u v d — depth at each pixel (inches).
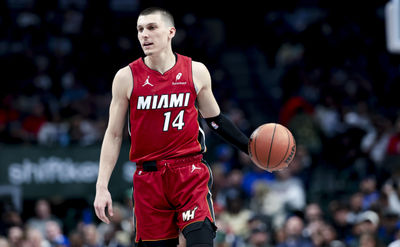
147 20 349.1
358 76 1266.0
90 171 805.2
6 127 959.6
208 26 1462.8
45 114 995.3
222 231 714.8
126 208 780.6
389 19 572.1
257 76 1385.3
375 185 813.9
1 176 780.6
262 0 1488.7
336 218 764.0
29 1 1349.7
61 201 817.5
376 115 1069.8
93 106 1082.1
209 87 363.3
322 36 1344.7
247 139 378.0
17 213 739.4
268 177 868.6
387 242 695.1
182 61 358.0
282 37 1401.3
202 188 358.6
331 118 1079.0
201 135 367.6
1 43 1245.1
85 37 1256.2
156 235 360.8
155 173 356.8
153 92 352.8
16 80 1143.6
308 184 881.5
